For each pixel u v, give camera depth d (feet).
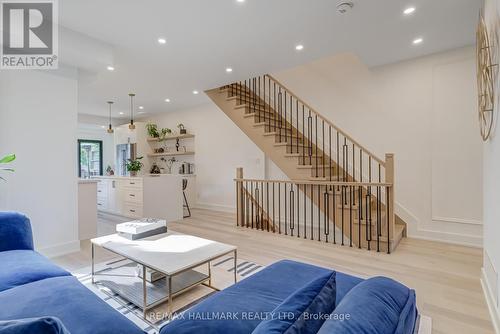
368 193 11.35
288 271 5.37
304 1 8.02
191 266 5.88
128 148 25.20
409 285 7.89
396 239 11.18
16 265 5.59
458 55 11.51
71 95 11.07
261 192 17.94
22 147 9.88
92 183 13.62
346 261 9.75
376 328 2.32
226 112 16.47
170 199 17.70
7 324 1.77
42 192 10.34
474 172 11.28
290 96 17.01
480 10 7.40
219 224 16.03
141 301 6.61
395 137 13.21
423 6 8.29
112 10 8.43
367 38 10.46
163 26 9.43
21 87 9.84
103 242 7.43
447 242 11.82
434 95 12.14
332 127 14.26
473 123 11.26
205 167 21.88
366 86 14.10
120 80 15.33
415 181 12.66
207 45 10.93
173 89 17.12
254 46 11.05
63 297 4.39
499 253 5.85
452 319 6.28
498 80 5.89
